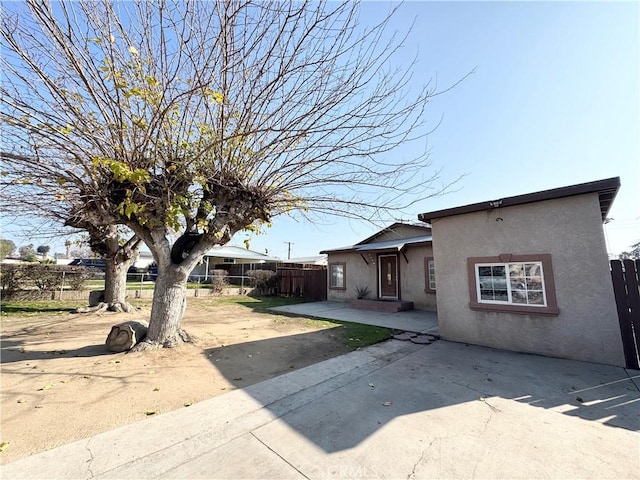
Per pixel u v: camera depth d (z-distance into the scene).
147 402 3.14
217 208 5.26
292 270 16.48
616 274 4.66
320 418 2.86
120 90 3.43
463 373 4.20
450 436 2.55
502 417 2.90
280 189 4.86
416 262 11.41
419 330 7.36
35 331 6.55
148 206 4.54
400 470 2.10
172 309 5.28
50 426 2.63
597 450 2.35
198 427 2.65
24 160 3.47
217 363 4.51
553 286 5.08
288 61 3.28
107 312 8.98
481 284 5.91
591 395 3.43
